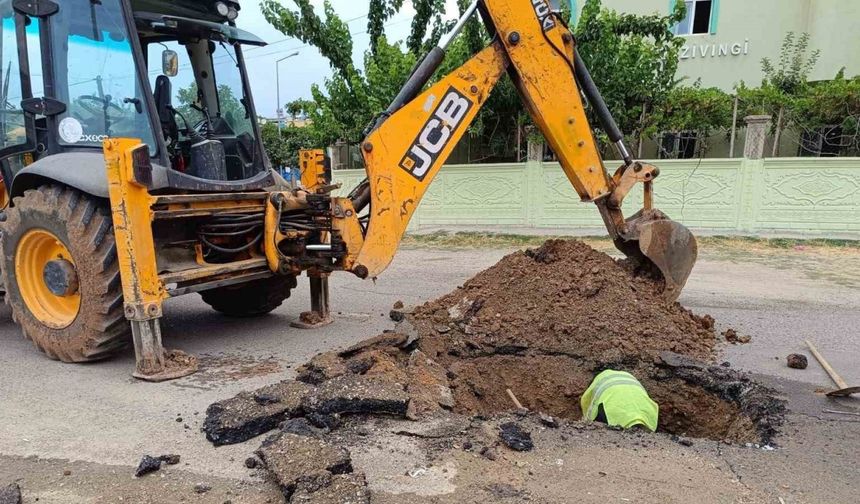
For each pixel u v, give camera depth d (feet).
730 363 14.25
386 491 8.34
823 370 13.79
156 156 14.26
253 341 16.47
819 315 18.62
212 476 8.96
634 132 39.68
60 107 14.40
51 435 10.46
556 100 14.84
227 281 14.85
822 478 8.95
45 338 14.56
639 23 36.42
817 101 37.14
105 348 13.98
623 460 9.36
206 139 16.39
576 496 8.26
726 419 12.40
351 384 11.09
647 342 14.56
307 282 25.32
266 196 15.99
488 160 44.73
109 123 14.44
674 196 36.68
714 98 38.93
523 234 36.45
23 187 15.07
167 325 18.43
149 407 11.67
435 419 10.63
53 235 13.98
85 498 8.43
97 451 9.85
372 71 37.37
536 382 13.91
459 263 29.04
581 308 15.30
